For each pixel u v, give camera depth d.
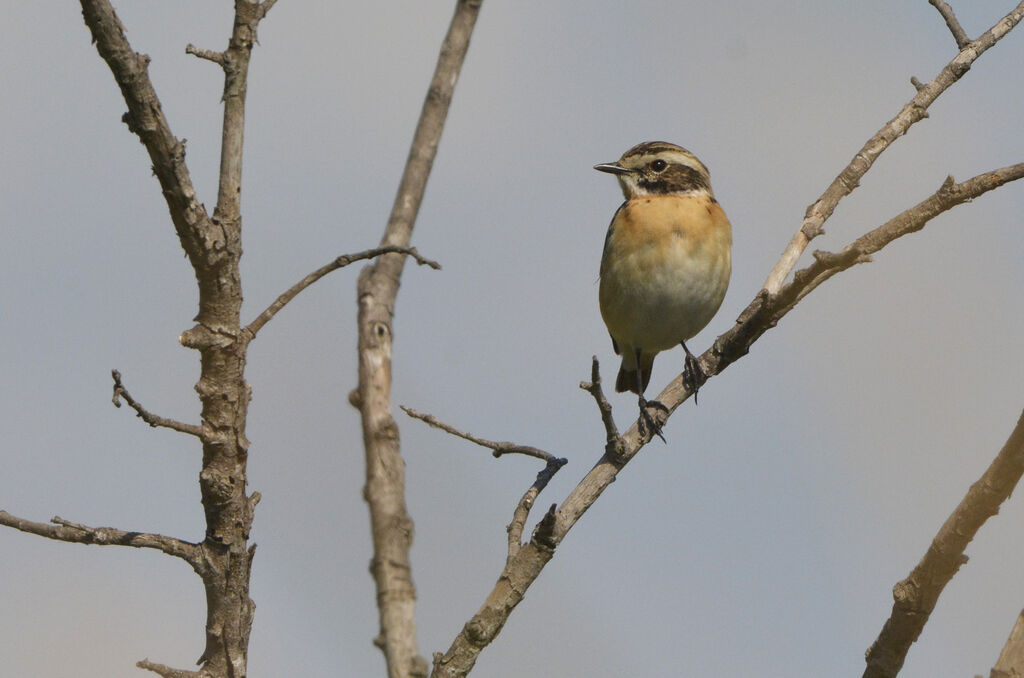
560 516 8.84
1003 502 7.47
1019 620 7.14
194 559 8.40
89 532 8.28
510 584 7.85
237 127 7.83
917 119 10.47
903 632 8.01
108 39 7.06
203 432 8.12
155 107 7.30
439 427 9.02
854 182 10.46
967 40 10.56
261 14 7.79
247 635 8.62
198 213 7.62
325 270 8.16
